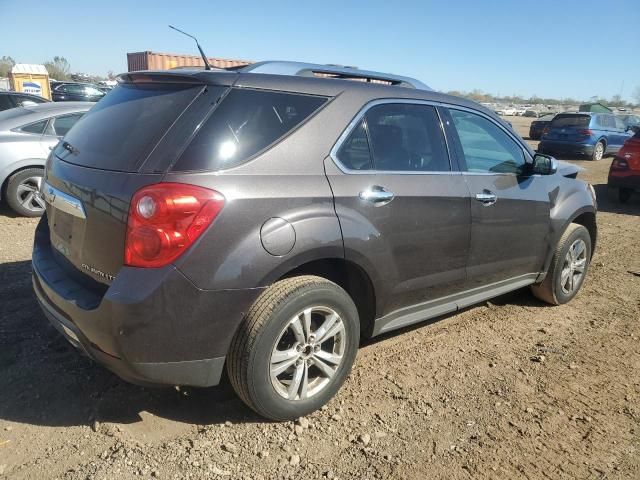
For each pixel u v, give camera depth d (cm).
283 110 293
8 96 1185
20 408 297
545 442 296
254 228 263
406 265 336
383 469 268
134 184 252
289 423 299
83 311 258
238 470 261
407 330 428
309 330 292
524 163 434
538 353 399
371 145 324
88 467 256
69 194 285
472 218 371
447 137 372
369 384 344
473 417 315
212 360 267
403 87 357
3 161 686
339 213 294
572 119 1809
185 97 275
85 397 310
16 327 385
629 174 984
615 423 316
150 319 246
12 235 619
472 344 409
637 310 492
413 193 332
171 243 245
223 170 262
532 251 439
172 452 270
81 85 2517
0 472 249
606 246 718
